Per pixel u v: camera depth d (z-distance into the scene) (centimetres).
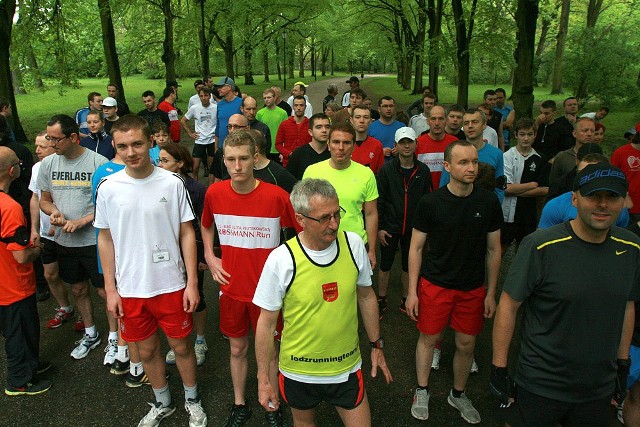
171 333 317
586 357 225
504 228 516
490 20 1570
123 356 389
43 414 344
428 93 710
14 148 495
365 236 389
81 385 378
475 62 4206
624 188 204
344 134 368
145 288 304
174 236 312
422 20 2731
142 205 298
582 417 235
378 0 2961
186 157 393
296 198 223
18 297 352
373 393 371
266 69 4466
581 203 212
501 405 256
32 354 369
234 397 350
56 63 1641
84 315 421
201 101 952
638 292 229
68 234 394
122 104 947
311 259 232
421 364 337
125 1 1841
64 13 1628
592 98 2420
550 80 3962
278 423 324
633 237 224
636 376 291
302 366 244
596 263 220
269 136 704
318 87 3925
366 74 7381
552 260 225
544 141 725
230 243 311
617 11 3341
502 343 243
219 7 2300
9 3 1316
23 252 341
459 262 314
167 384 342
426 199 318
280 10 2681
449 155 304
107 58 1802
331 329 238
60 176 392
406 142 450
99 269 393
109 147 575
